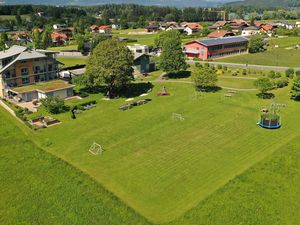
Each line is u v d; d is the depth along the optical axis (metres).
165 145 50.84
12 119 62.78
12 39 181.25
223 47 127.69
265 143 50.88
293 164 44.25
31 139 54.03
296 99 70.62
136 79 90.44
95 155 48.19
